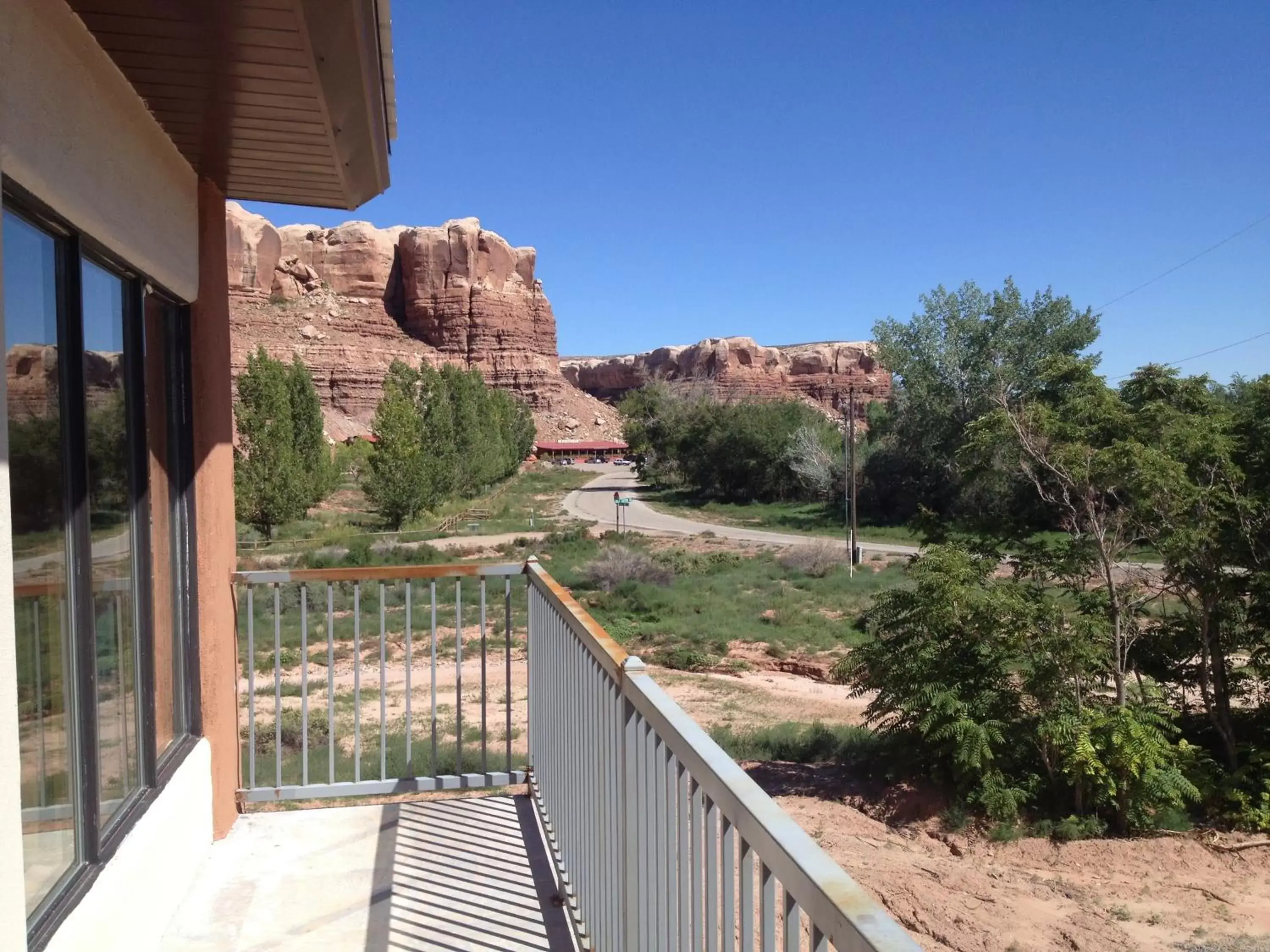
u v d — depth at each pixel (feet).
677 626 65.36
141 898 8.79
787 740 37.60
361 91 9.32
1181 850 27.07
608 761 7.50
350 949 9.45
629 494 219.61
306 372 137.28
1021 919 22.00
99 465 8.81
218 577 12.30
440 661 50.44
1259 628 33.58
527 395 409.28
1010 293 136.98
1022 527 35.58
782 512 164.76
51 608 7.39
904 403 147.23
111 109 8.30
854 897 3.00
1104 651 30.96
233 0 7.07
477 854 11.80
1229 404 42.37
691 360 521.24
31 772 6.93
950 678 31.71
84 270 8.39
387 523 136.87
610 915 7.49
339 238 385.70
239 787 13.23
